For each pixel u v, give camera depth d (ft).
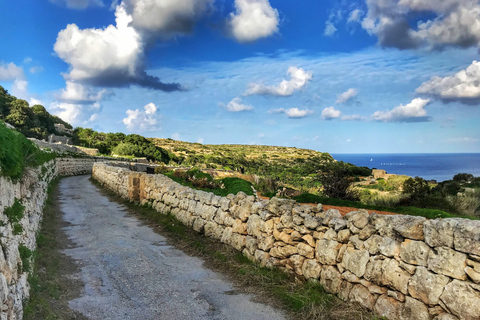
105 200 57.62
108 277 21.59
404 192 47.60
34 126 235.20
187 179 56.59
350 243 16.97
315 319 15.72
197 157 312.29
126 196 57.16
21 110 229.66
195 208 33.73
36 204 31.71
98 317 15.99
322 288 17.95
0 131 17.35
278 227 21.94
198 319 16.08
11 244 14.42
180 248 28.71
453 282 12.30
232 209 27.66
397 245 14.69
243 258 24.40
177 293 19.22
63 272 22.22
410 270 13.83
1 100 232.94
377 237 15.60
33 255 20.90
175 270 23.16
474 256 11.85
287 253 20.93
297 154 417.69
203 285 20.51
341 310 15.84
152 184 47.37
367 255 15.81
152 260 25.26
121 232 34.30
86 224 38.01
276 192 60.13
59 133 279.08
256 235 24.00
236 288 20.08
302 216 20.33
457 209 39.19
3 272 12.25
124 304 17.61
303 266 19.61
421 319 13.10
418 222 14.15
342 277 17.03
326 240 18.35
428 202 41.60
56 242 29.60
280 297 18.25
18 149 20.76
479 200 42.22
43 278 19.80
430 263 13.17
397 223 14.98
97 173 95.14
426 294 13.03
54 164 89.45
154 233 34.12
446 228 12.87
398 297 14.16
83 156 138.82
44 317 14.52
